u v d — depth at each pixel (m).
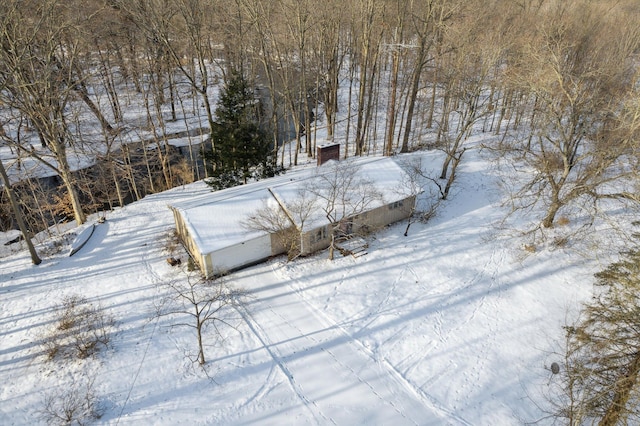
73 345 18.84
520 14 38.34
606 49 35.12
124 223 28.34
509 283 22.66
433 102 40.53
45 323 20.11
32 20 28.83
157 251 25.31
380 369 18.23
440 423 16.12
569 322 20.16
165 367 18.00
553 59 24.17
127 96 45.56
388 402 16.88
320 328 20.12
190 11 31.23
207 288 22.09
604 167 21.97
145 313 20.61
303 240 23.92
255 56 37.31
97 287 22.41
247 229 22.95
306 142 39.72
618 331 14.41
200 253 21.34
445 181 31.45
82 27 29.50
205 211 23.53
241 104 28.41
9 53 25.98
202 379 17.58
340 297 21.80
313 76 43.66
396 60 33.19
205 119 44.38
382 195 25.25
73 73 34.44
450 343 19.45
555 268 23.25
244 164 28.84
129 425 15.77
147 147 38.38
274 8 38.44
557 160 26.98
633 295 14.47
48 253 25.39
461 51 30.83
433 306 21.33
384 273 23.31
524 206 26.58
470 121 27.66
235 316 20.61
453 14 31.70
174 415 16.16
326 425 15.95
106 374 17.61
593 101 22.92
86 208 33.50
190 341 19.27
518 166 32.62
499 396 17.22
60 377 17.48
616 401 13.59
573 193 23.58
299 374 17.94
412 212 26.16
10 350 18.77
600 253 23.36
